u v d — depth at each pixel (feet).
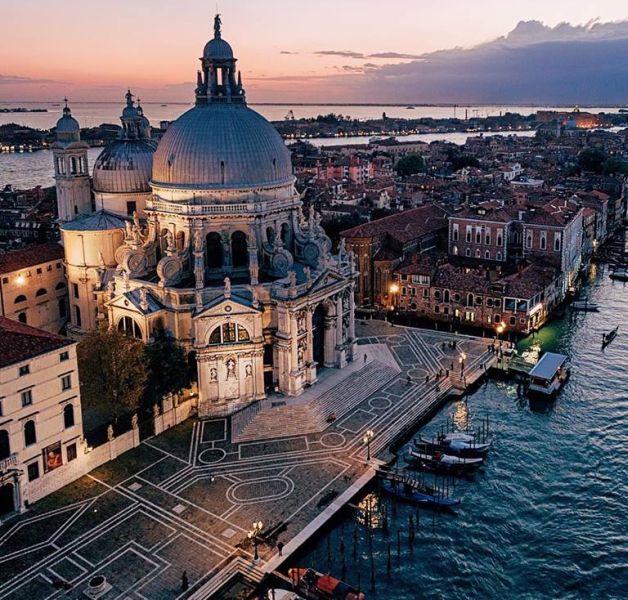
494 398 365.81
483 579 238.48
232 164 355.56
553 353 401.08
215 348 331.77
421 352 412.77
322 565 242.78
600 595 231.91
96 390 305.12
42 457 270.05
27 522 257.75
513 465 303.89
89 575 230.89
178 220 357.61
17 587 225.35
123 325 345.31
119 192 406.62
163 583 227.81
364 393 358.43
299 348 344.69
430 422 340.18
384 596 230.27
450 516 269.85
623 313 497.87
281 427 324.39
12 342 263.08
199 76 376.68
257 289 344.49
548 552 251.39
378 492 284.41
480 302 457.68
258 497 273.54
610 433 330.34
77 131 425.28
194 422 333.62
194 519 260.21
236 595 224.74
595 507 275.59
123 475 288.92
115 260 395.34
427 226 561.43
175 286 346.74
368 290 498.28
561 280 511.81
